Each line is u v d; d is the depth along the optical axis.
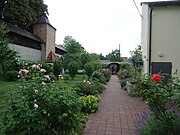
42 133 3.24
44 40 28.75
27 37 23.06
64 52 42.28
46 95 3.31
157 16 9.74
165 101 3.47
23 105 3.13
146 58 10.05
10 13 22.33
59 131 3.44
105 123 5.44
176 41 9.59
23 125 3.00
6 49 9.16
